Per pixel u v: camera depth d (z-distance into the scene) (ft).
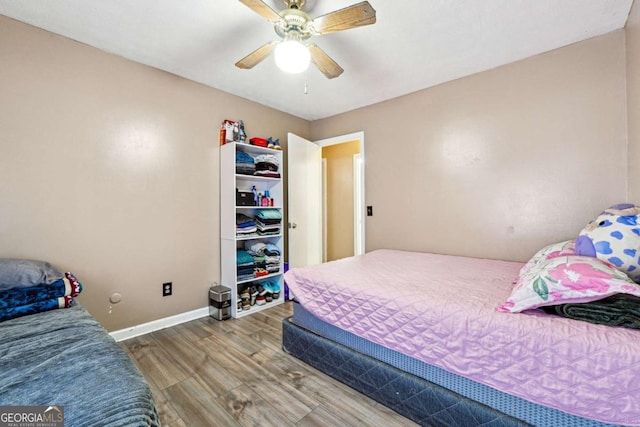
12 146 5.83
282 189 10.69
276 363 6.22
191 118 8.66
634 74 5.65
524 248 7.54
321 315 5.70
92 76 6.82
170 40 6.59
